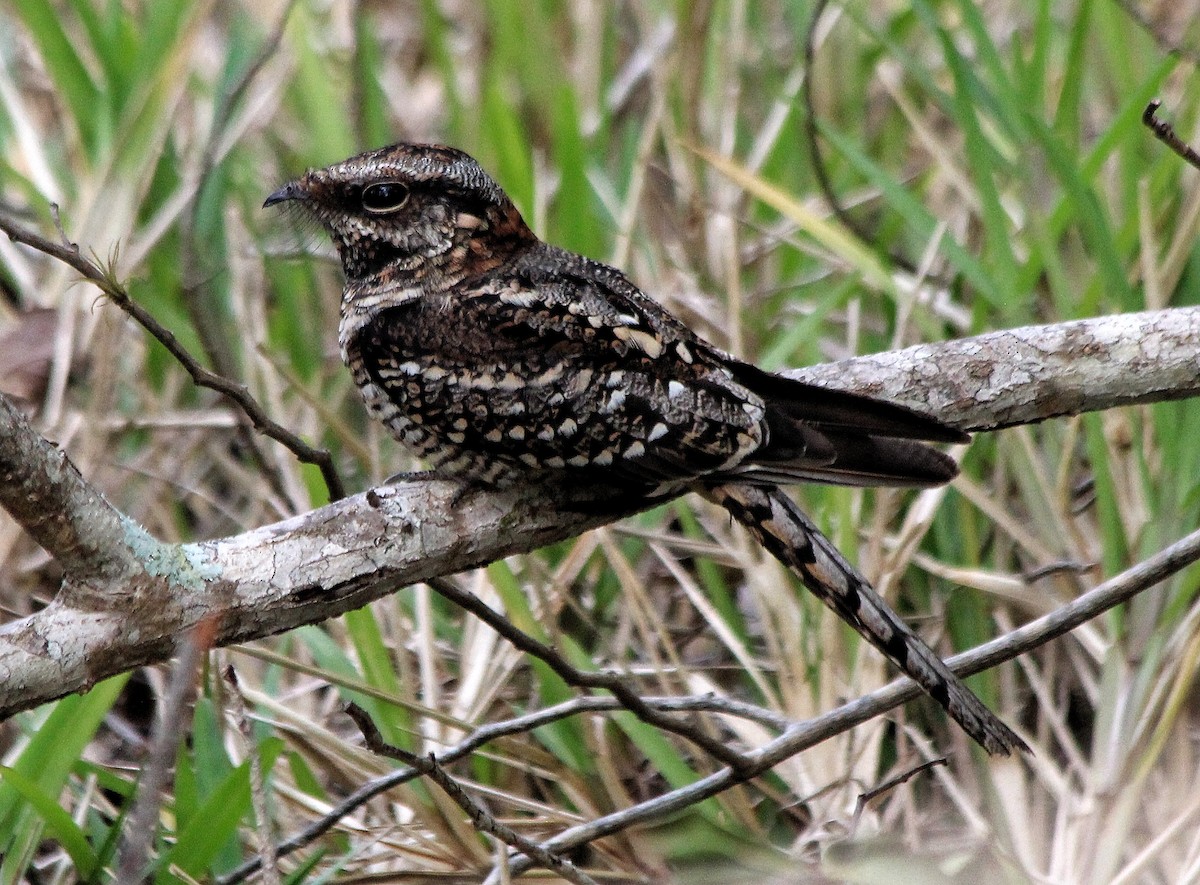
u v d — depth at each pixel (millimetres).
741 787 9094
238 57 12875
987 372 8766
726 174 11352
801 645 9469
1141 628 9359
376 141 13266
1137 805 8703
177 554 7574
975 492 9938
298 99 13656
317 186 8680
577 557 10094
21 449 6871
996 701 9539
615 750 9625
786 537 7969
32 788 7918
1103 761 8984
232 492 11484
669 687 9641
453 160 8562
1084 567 9578
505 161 11883
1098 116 13109
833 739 9227
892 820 8992
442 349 8312
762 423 7977
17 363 11461
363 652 9211
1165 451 9695
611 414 8086
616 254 11750
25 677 7336
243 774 8055
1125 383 8758
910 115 12156
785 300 12227
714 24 13500
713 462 8000
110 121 12633
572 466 8156
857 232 11906
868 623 7781
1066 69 11688
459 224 8523
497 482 8305
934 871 8461
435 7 13398
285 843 8422
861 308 12016
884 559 9938
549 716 8469
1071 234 11633
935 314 11477
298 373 11719
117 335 11211
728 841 8750
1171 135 8523
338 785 9508
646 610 10164
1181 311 8789
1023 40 13727
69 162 13250
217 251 12047
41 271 12547
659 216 12516
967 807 8797
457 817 8812
